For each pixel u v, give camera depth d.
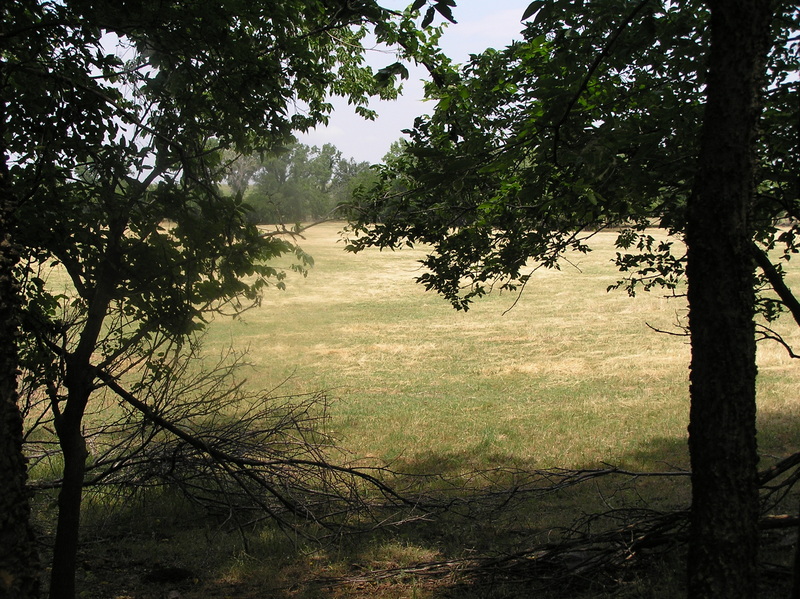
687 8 5.28
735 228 3.28
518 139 5.47
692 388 3.41
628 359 19.88
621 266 7.52
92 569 6.68
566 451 10.93
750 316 3.34
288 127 5.93
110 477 7.98
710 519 3.33
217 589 6.23
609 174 5.45
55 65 5.21
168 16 5.12
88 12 5.04
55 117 5.23
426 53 5.95
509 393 16.08
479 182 6.34
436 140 6.47
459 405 14.85
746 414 3.32
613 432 12.16
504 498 8.51
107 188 5.35
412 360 20.41
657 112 5.61
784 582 5.21
